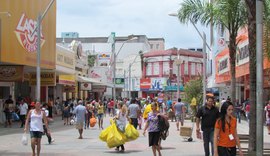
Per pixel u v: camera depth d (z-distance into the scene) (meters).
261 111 10.62
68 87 55.75
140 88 93.25
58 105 48.62
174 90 71.75
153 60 92.12
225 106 9.59
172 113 37.31
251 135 14.12
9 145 19.88
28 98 39.00
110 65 86.81
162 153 17.09
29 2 32.72
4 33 28.83
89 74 74.56
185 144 20.59
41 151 17.78
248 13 14.41
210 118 13.45
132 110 24.16
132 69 98.31
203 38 35.50
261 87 10.65
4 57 28.83
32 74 39.03
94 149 18.58
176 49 89.69
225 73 44.69
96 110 36.88
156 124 14.80
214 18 22.14
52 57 37.91
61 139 23.08
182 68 89.06
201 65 93.50
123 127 17.67
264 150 15.05
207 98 13.62
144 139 23.11
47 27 36.56
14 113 32.25
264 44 19.89
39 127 14.49
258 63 10.70
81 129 23.52
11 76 32.00
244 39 32.88
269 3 19.59
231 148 9.51
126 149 18.61
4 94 37.69
